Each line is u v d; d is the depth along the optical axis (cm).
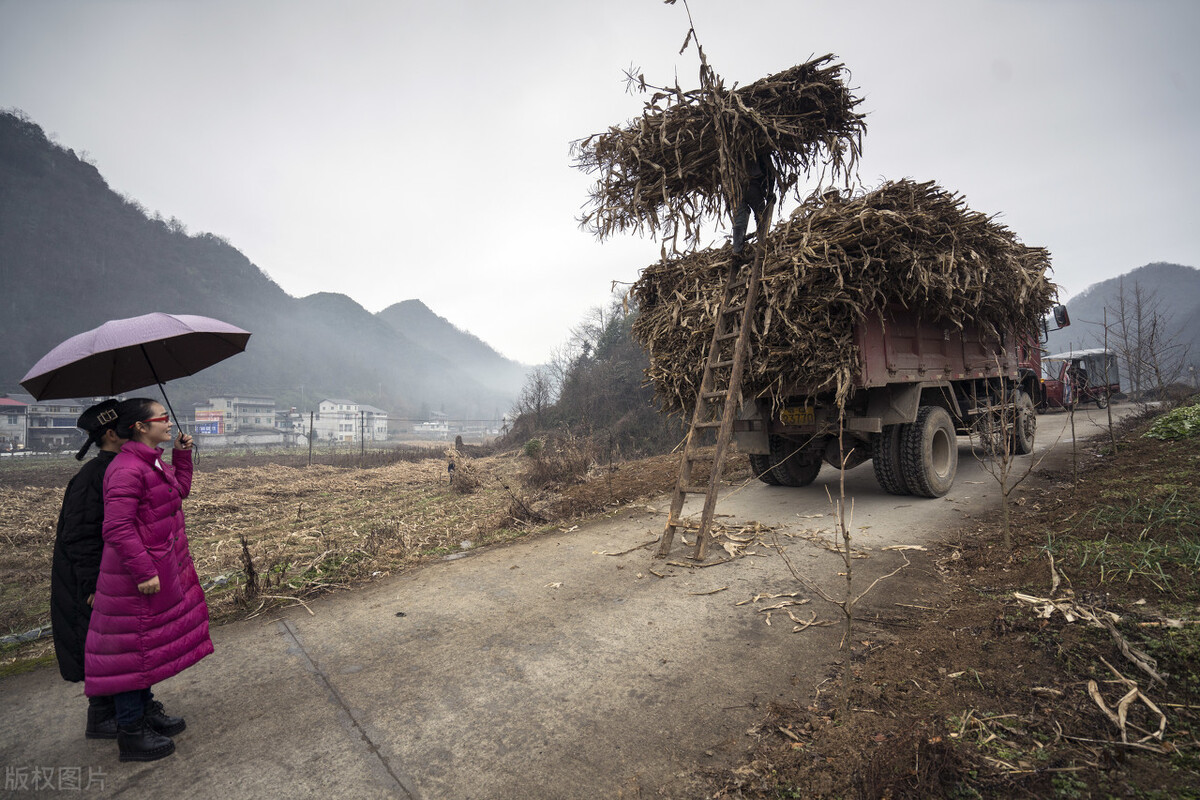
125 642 237
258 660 339
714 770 218
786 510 611
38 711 294
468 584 462
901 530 509
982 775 192
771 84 453
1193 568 307
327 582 489
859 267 486
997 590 342
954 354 662
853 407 587
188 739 259
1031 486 611
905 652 285
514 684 295
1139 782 181
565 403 3391
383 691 295
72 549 244
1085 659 248
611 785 214
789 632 330
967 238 545
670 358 621
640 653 320
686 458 503
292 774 231
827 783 201
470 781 222
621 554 511
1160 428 743
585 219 526
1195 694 218
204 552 754
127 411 249
